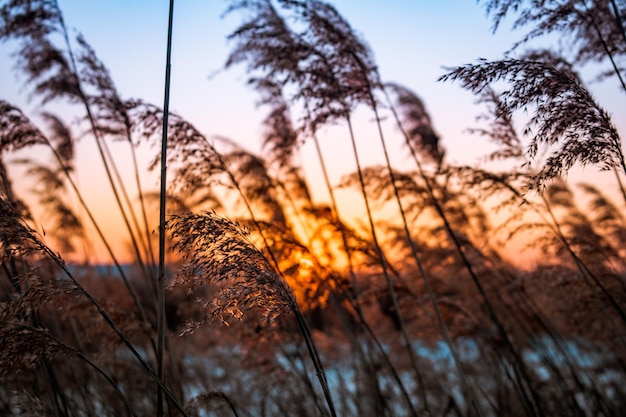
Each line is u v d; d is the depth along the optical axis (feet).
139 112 12.51
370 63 16.26
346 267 18.25
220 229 8.78
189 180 12.92
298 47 15.29
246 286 8.39
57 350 8.33
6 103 13.62
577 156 8.73
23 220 8.82
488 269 21.76
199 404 10.26
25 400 9.50
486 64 9.31
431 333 21.38
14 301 8.46
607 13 13.94
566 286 17.54
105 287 22.39
